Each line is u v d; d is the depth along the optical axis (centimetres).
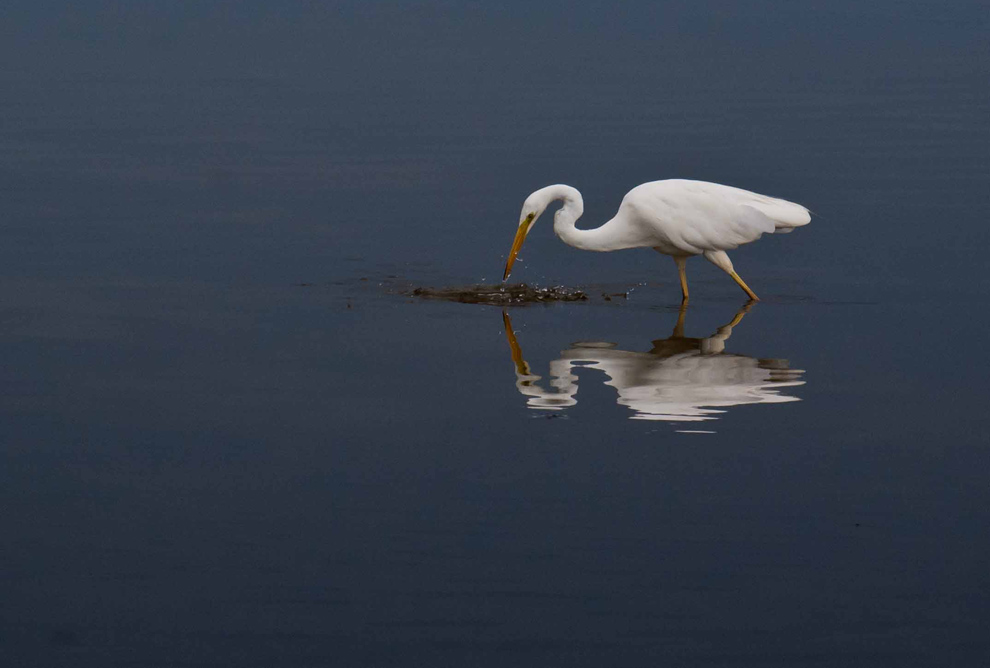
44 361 1364
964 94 2988
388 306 1591
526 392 1269
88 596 873
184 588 884
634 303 1620
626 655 802
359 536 954
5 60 3516
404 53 3588
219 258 1811
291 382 1302
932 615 841
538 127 2669
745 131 2627
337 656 804
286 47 3706
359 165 2378
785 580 886
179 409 1219
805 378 1308
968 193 2136
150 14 4306
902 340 1436
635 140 2547
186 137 2609
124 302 1596
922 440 1129
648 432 1155
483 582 887
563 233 1652
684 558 917
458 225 1994
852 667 788
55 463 1088
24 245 1869
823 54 3544
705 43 3725
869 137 2562
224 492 1031
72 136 2617
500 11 4325
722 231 1556
